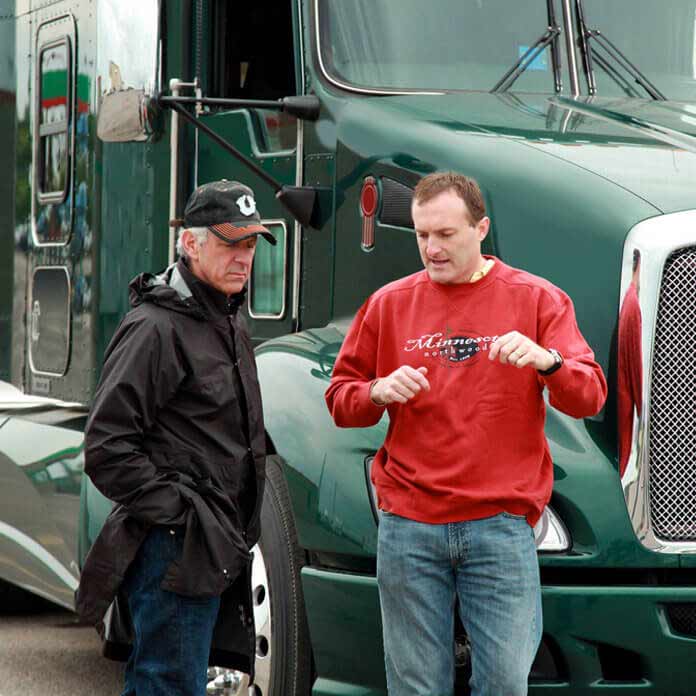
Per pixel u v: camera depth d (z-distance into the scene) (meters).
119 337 7.60
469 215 7.32
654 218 8.37
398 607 7.49
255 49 11.54
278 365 9.60
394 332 7.57
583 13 10.96
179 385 7.58
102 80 10.12
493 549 7.28
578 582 8.24
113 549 7.54
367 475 8.53
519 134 9.48
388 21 10.73
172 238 11.51
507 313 7.39
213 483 7.62
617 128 9.64
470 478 7.29
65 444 12.63
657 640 8.12
